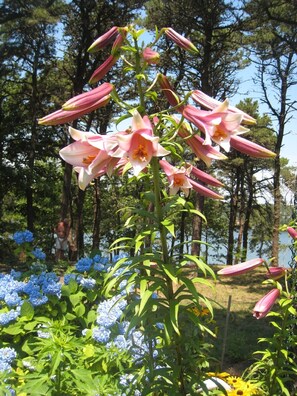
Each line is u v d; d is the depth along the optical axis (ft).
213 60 51.57
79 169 6.46
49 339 9.38
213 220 108.47
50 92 68.39
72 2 52.44
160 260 7.14
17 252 14.47
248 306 31.50
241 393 9.78
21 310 11.23
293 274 9.28
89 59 58.75
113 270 7.05
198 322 7.23
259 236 95.35
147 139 5.58
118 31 6.36
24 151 70.54
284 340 9.76
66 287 12.26
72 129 6.01
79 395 8.91
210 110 6.35
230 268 7.86
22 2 46.70
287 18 41.24
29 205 67.67
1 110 68.90
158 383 7.70
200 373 8.00
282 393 9.79
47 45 58.34
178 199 7.02
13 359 10.27
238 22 45.91
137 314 6.97
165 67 52.08
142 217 7.77
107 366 9.61
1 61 56.85
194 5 45.19
